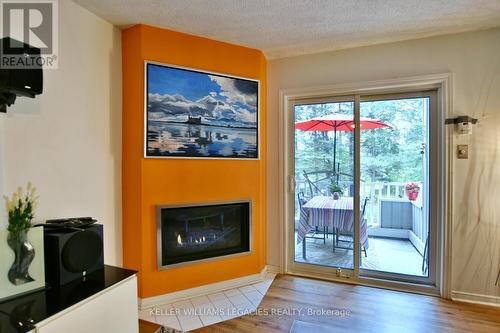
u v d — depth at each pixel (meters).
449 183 2.38
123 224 2.35
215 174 2.56
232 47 2.62
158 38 2.30
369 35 2.43
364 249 2.81
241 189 2.69
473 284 2.35
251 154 2.73
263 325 2.01
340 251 2.86
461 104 2.36
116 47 2.29
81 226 1.64
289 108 3.00
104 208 2.19
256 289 2.61
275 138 2.97
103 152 2.19
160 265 2.33
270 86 2.97
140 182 2.26
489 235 2.30
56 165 1.83
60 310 1.19
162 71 2.31
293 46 2.67
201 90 2.47
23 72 1.43
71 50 1.93
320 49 2.74
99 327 1.37
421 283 2.60
